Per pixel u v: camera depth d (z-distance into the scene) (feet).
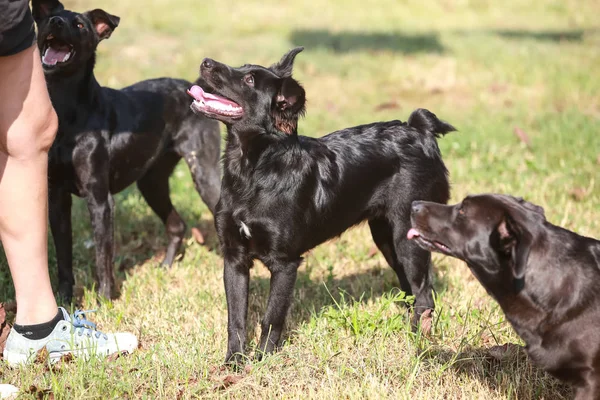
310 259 31.83
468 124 51.16
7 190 20.79
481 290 28.27
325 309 25.35
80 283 29.53
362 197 25.09
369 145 25.40
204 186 32.63
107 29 27.99
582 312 17.89
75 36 26.66
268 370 21.76
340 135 25.54
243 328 23.11
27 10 19.63
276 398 20.56
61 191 27.45
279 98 22.62
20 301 21.83
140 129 29.91
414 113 26.86
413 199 25.63
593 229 33.50
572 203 37.06
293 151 23.07
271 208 22.61
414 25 92.58
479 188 39.24
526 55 74.79
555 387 21.26
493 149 44.98
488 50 76.89
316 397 20.51
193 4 94.32
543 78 65.72
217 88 22.58
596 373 17.76
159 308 26.43
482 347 23.30
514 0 111.45
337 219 24.54
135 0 93.20
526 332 18.62
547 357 18.31
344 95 60.49
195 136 32.30
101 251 27.71
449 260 31.35
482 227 18.69
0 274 28.04
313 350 22.93
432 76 66.44
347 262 31.58
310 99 58.65
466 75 67.21
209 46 72.69
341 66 68.49
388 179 25.55
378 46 78.33
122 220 35.99
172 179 40.88
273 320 23.15
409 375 21.72
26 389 20.35
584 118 52.16
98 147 27.55
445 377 21.90
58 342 22.13
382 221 26.81
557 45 81.76
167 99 31.50
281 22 88.79
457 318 24.53
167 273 30.55
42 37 26.99
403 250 25.66
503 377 21.53
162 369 21.83
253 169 22.68
